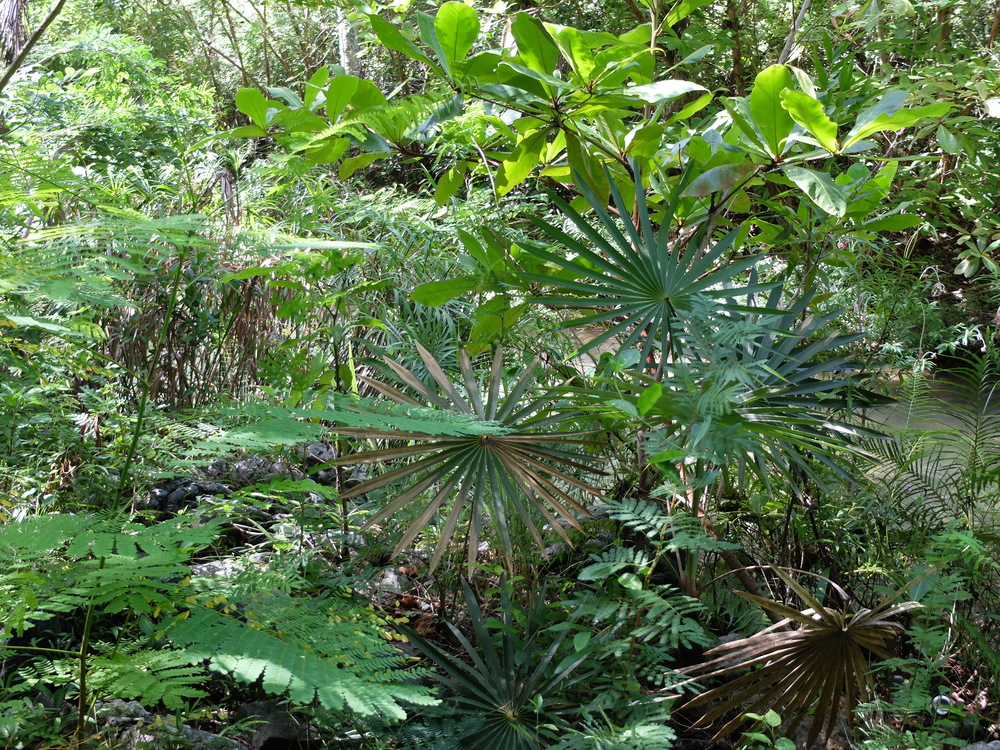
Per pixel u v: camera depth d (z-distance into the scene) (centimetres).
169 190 336
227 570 269
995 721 293
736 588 323
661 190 332
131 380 334
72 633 252
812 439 260
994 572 320
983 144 443
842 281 441
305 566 279
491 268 302
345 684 114
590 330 438
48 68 518
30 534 123
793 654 239
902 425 392
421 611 327
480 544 351
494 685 261
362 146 309
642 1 335
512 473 256
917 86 395
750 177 300
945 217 504
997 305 522
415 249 369
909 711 255
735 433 244
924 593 274
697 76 627
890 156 432
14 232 190
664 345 272
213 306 343
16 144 282
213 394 346
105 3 749
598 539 342
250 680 109
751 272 303
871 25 470
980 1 527
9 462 264
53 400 283
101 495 266
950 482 354
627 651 271
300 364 293
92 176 314
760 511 330
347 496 236
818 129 273
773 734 248
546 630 286
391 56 755
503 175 331
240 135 292
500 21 445
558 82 274
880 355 412
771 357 287
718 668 262
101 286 130
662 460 236
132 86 459
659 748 218
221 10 988
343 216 348
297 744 247
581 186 292
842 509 346
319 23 930
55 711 217
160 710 243
